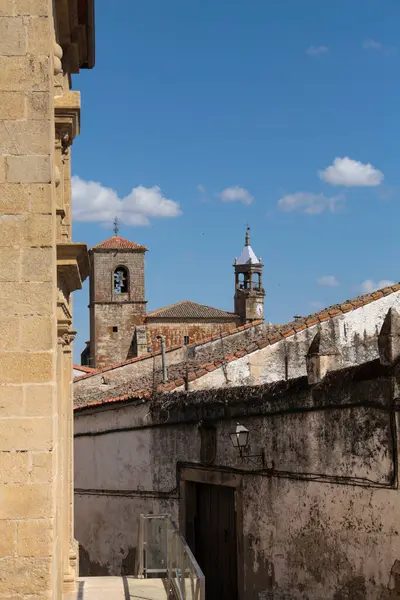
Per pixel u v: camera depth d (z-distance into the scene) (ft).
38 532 27.37
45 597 27.20
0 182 28.45
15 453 27.58
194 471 58.29
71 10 38.83
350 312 67.41
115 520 70.90
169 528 46.29
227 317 235.40
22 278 28.22
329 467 43.34
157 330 231.30
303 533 45.57
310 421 45.14
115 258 241.35
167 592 46.09
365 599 40.06
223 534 55.88
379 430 39.29
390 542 38.29
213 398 55.42
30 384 27.86
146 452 65.98
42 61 28.78
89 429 76.59
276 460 48.37
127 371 113.91
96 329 238.68
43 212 28.48
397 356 37.99
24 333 28.02
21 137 28.60
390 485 38.34
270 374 66.54
